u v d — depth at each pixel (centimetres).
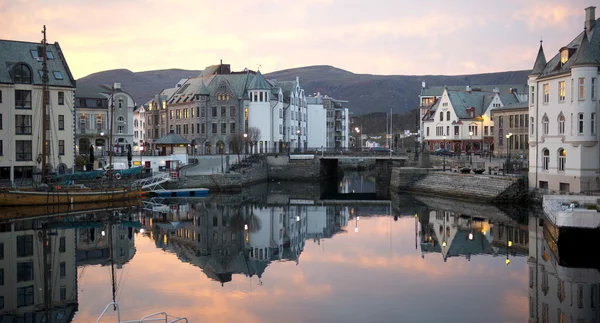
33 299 3095
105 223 5619
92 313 2866
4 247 4419
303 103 14200
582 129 5553
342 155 10956
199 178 8731
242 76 12888
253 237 5050
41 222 5584
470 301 3003
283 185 10188
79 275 3606
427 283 3366
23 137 7550
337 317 2777
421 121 14325
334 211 6838
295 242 4744
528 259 3956
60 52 8225
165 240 4828
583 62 5500
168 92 14600
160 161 9225
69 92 7988
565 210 4009
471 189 7275
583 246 3941
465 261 3922
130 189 7288
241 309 2914
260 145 12094
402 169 8806
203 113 12381
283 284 3397
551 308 2858
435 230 5222
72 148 8012
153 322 2714
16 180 7406
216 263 3972
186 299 3098
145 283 3428
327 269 3759
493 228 5231
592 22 5972
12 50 7819
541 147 6234
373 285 3338
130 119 10894
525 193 6569
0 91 7394
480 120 11694
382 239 4831
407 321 2708
